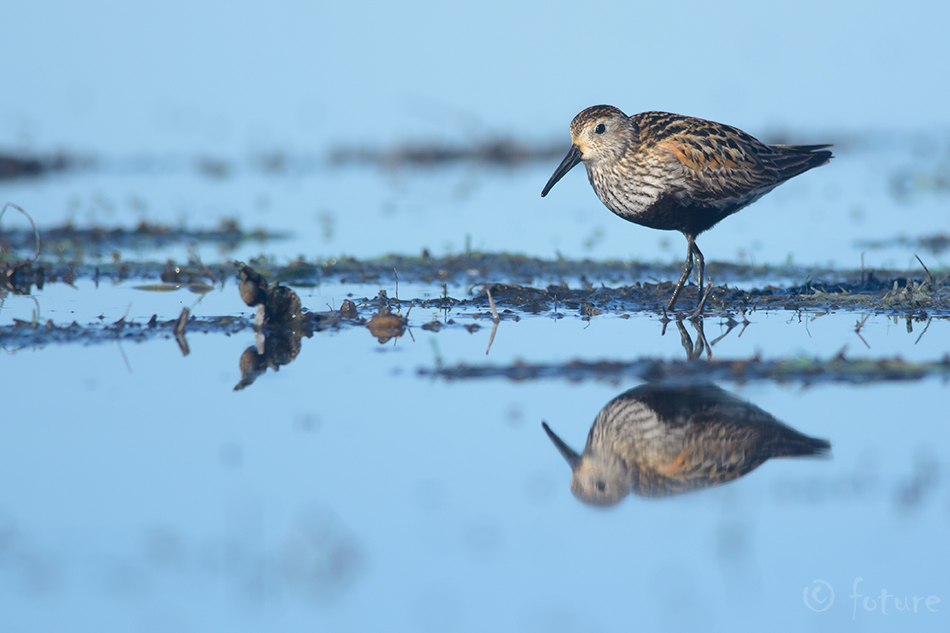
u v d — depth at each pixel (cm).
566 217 2167
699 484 750
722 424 846
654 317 1236
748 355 1022
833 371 949
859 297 1306
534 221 2111
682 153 1227
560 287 1372
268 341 1111
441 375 968
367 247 1789
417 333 1150
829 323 1188
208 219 2070
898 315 1229
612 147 1261
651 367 966
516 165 3095
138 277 1512
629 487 748
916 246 1767
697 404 886
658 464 780
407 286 1467
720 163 1242
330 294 1398
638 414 866
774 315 1242
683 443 814
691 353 1037
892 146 3238
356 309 1243
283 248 1770
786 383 930
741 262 1628
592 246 1805
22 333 1121
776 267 1563
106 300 1330
